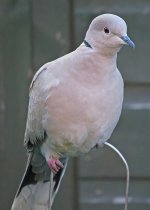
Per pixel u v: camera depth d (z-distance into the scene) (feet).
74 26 31.37
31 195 23.71
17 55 31.53
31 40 31.45
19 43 31.48
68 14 31.37
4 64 31.58
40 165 23.61
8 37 31.48
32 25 31.40
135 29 31.37
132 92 31.58
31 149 23.56
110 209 32.07
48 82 21.91
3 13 31.40
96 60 21.54
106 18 21.47
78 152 22.74
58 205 32.22
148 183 32.01
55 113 21.75
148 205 32.01
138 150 31.76
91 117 21.63
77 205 32.27
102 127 21.90
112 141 31.73
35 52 31.48
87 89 21.54
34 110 22.52
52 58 31.42
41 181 23.71
